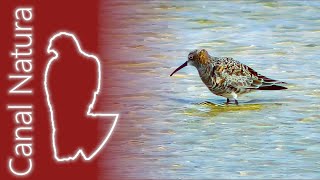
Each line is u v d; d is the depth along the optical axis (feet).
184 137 59.82
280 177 52.47
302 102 66.64
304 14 93.76
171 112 65.00
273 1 99.30
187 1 100.07
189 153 56.80
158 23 90.68
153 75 73.67
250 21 91.30
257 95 68.74
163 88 70.49
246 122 62.64
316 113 64.28
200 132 60.80
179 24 90.43
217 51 80.53
